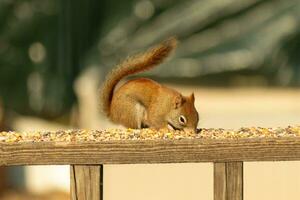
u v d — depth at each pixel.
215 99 17.62
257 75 18.66
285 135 6.12
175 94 7.52
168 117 7.54
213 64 18.88
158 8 21.31
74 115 22.47
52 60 23.44
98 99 7.93
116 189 13.73
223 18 20.08
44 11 23.59
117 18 22.08
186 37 19.95
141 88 7.72
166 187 13.57
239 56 18.92
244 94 17.98
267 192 13.11
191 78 18.69
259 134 6.23
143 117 7.73
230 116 15.88
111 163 5.91
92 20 23.09
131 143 5.91
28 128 20.05
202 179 13.45
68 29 23.25
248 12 20.06
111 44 21.14
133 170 13.69
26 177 18.20
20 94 24.12
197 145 5.92
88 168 5.93
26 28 23.81
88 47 23.09
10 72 24.16
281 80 18.50
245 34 19.53
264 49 18.92
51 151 5.90
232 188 5.95
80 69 23.05
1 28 23.86
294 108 16.80
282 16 19.58
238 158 5.94
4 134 6.27
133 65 7.70
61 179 18.00
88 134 6.27
